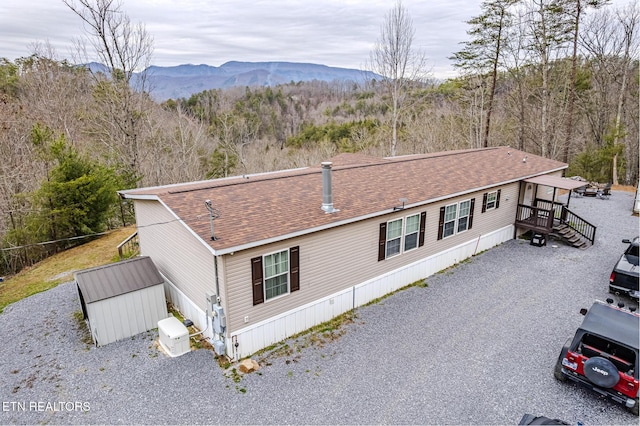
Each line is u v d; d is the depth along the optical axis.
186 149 33.44
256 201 11.12
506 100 38.06
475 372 8.77
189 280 10.57
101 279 10.16
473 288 13.05
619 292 12.07
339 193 12.52
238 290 9.07
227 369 8.95
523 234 18.86
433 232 13.98
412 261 13.48
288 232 9.44
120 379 8.63
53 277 14.97
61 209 17.83
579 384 7.94
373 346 9.82
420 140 37.50
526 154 22.33
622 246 16.67
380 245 12.20
